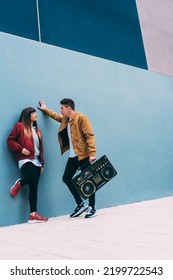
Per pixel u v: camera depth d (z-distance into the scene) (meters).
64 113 4.65
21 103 4.77
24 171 4.41
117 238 3.25
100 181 4.57
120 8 7.10
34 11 5.47
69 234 3.54
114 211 5.16
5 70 4.64
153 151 6.86
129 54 6.96
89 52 6.16
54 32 5.68
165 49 7.96
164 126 7.28
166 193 7.01
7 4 5.13
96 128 5.77
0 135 4.45
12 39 4.80
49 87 5.16
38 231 3.80
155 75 7.32
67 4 6.02
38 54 5.10
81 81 5.66
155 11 8.02
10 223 4.39
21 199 4.55
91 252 2.78
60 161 5.12
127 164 6.23
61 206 5.02
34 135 4.53
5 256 2.79
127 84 6.55
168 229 3.57
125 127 6.32
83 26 6.20
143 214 4.71
